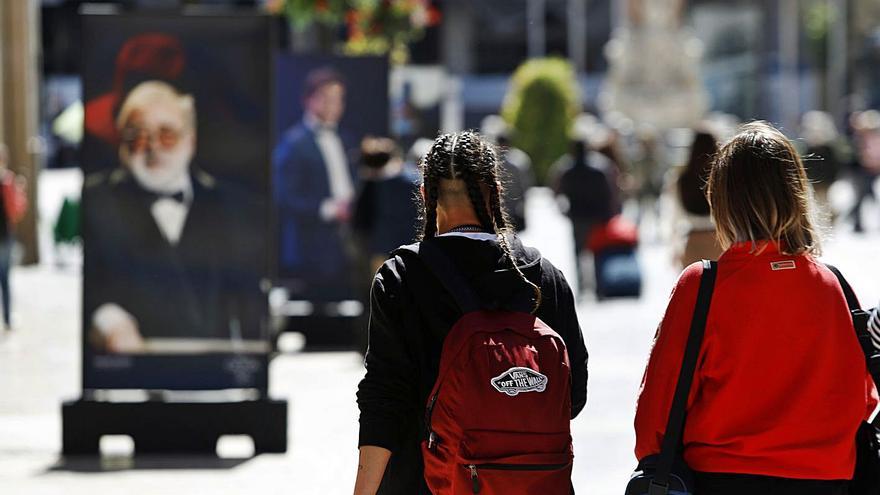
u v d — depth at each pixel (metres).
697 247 19.14
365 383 9.11
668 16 96.38
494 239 9.11
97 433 19.83
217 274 19.78
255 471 18.81
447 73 138.00
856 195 57.31
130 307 19.78
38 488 17.78
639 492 8.52
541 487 8.56
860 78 130.50
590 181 37.62
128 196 19.69
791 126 136.88
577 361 9.30
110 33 19.55
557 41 140.00
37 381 26.77
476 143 9.41
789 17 142.62
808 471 8.31
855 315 8.70
